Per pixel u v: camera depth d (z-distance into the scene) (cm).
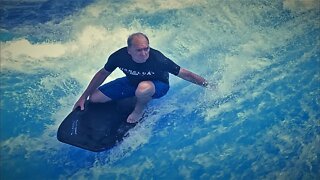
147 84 1030
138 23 1234
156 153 1035
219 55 1203
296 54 1236
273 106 1134
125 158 1020
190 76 1100
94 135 1016
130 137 1040
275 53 1234
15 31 1183
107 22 1224
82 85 1118
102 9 1259
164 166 1020
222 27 1262
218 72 1167
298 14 1323
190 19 1268
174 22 1248
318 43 1262
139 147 1038
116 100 1072
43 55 1153
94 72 1132
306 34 1281
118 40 1189
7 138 1020
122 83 1073
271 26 1290
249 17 1301
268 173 1025
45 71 1132
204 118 1101
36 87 1105
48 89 1105
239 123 1099
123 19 1236
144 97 1032
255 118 1110
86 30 1202
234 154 1048
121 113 1055
